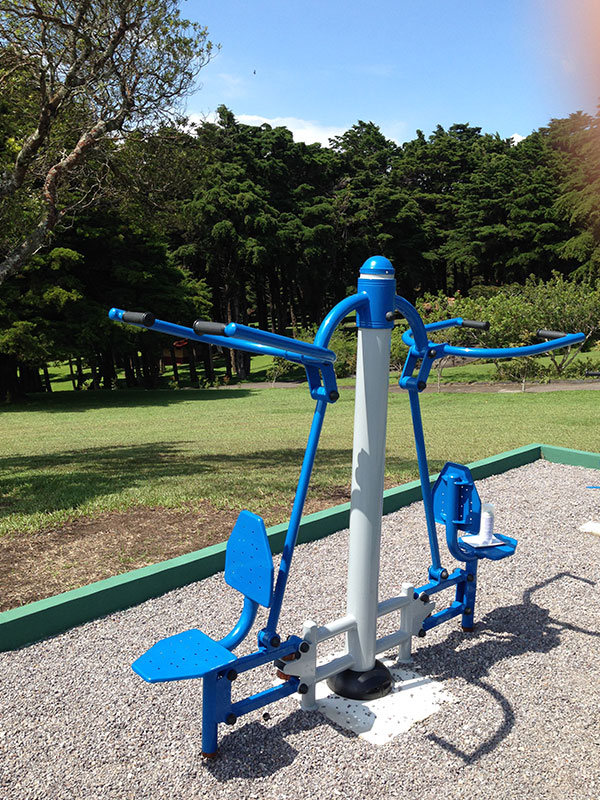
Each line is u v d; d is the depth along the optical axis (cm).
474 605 383
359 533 289
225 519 581
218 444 1151
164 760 261
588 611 395
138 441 1260
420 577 450
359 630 296
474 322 310
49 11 850
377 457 282
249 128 4725
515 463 786
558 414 1393
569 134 5003
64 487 738
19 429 1658
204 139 3872
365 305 271
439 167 5984
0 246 874
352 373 3047
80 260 2594
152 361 3572
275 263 4322
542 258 5084
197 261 4225
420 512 604
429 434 1151
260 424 1507
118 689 313
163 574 425
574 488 684
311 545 515
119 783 248
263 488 700
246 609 269
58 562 478
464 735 273
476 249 5222
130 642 361
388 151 6216
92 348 2736
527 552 499
